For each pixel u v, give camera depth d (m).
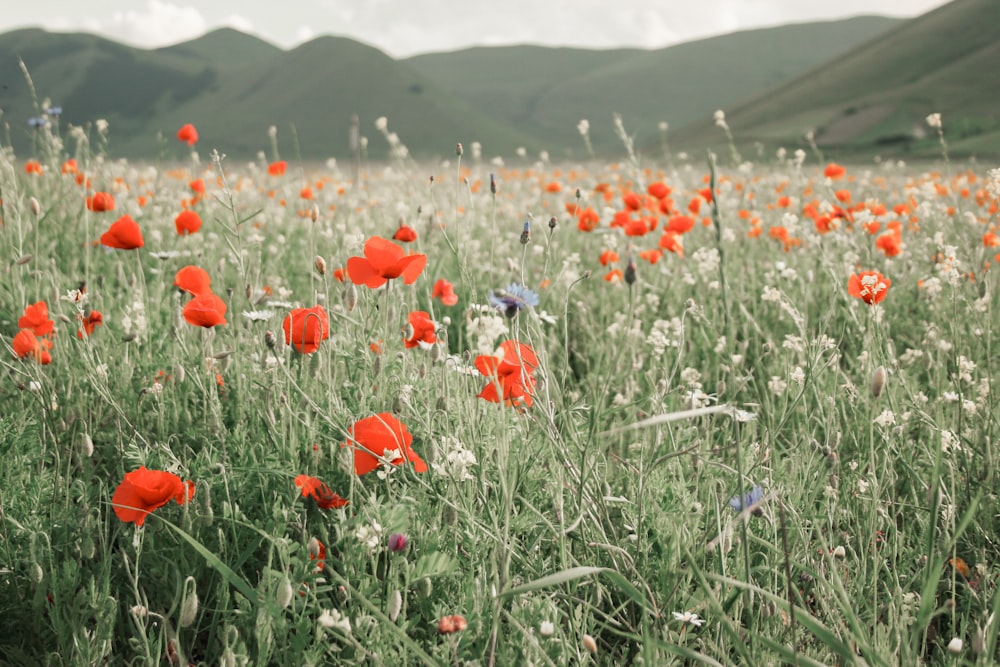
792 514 2.29
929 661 2.17
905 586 2.30
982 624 1.98
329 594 2.08
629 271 2.51
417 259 2.57
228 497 2.23
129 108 159.62
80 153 5.66
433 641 1.95
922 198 7.73
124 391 2.94
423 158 15.84
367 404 2.74
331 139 132.25
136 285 3.67
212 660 2.06
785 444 3.14
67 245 4.98
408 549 2.16
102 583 2.06
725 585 2.13
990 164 18.62
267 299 3.41
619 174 10.92
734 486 2.45
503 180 11.34
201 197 6.55
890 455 2.72
